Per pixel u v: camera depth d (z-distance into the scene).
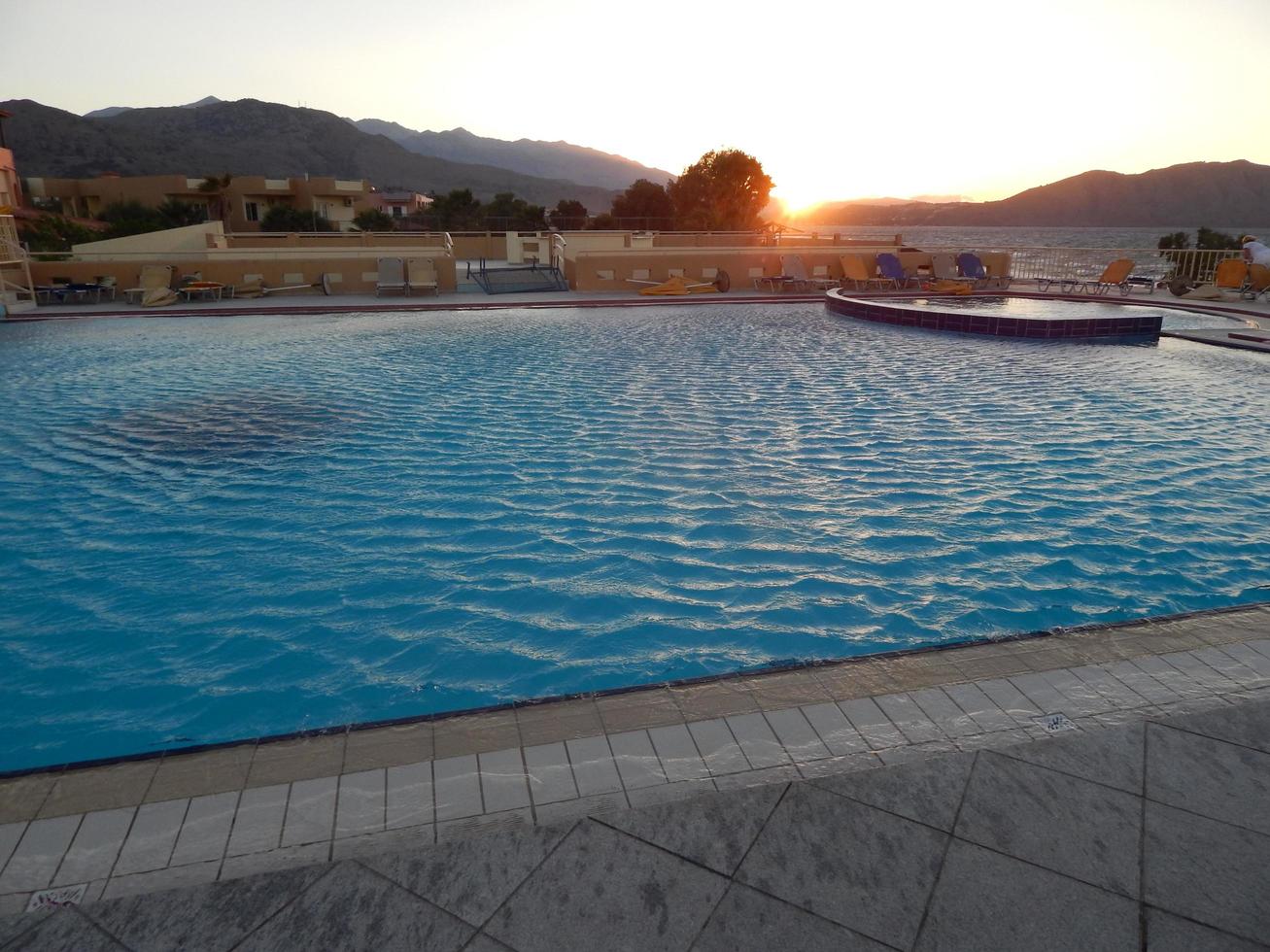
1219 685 3.08
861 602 4.58
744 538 5.43
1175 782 2.56
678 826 2.38
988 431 7.82
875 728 2.84
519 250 25.41
